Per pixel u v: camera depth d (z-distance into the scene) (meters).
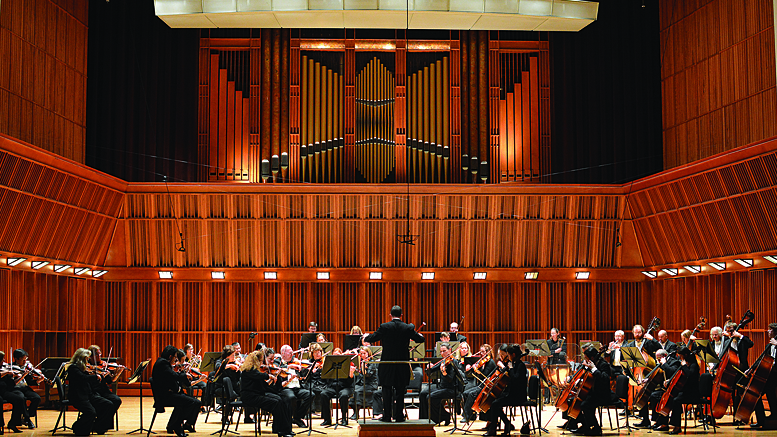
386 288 17.03
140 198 16.42
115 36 16.88
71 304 15.84
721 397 10.45
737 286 13.84
